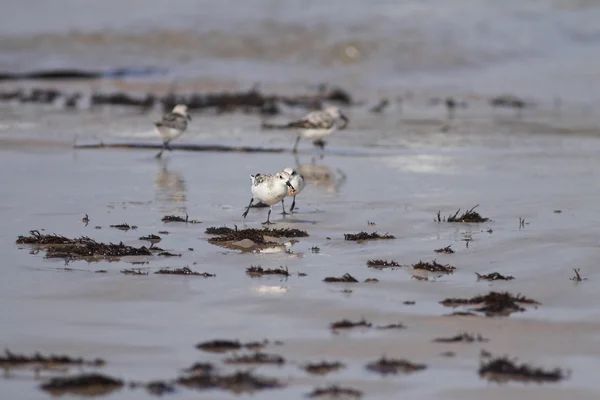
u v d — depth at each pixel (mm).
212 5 50156
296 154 23969
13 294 11812
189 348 9961
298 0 50969
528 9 49781
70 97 34812
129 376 9188
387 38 43594
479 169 21750
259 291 12039
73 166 21438
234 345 9969
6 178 19828
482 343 10148
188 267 13180
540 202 17891
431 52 42688
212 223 16094
